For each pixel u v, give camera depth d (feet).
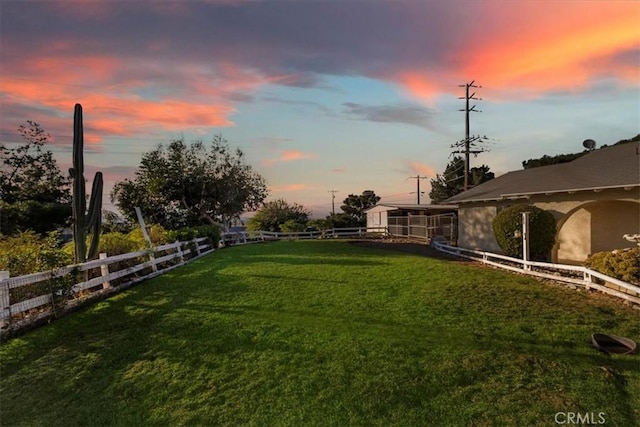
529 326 19.63
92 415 12.42
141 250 35.14
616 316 21.27
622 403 12.69
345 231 108.47
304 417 12.16
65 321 21.03
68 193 93.20
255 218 132.87
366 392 13.42
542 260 40.68
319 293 26.81
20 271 22.81
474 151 91.66
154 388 13.88
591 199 39.34
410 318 20.93
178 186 89.25
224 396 13.30
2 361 15.98
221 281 31.81
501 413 12.21
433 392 13.41
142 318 21.43
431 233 79.41
